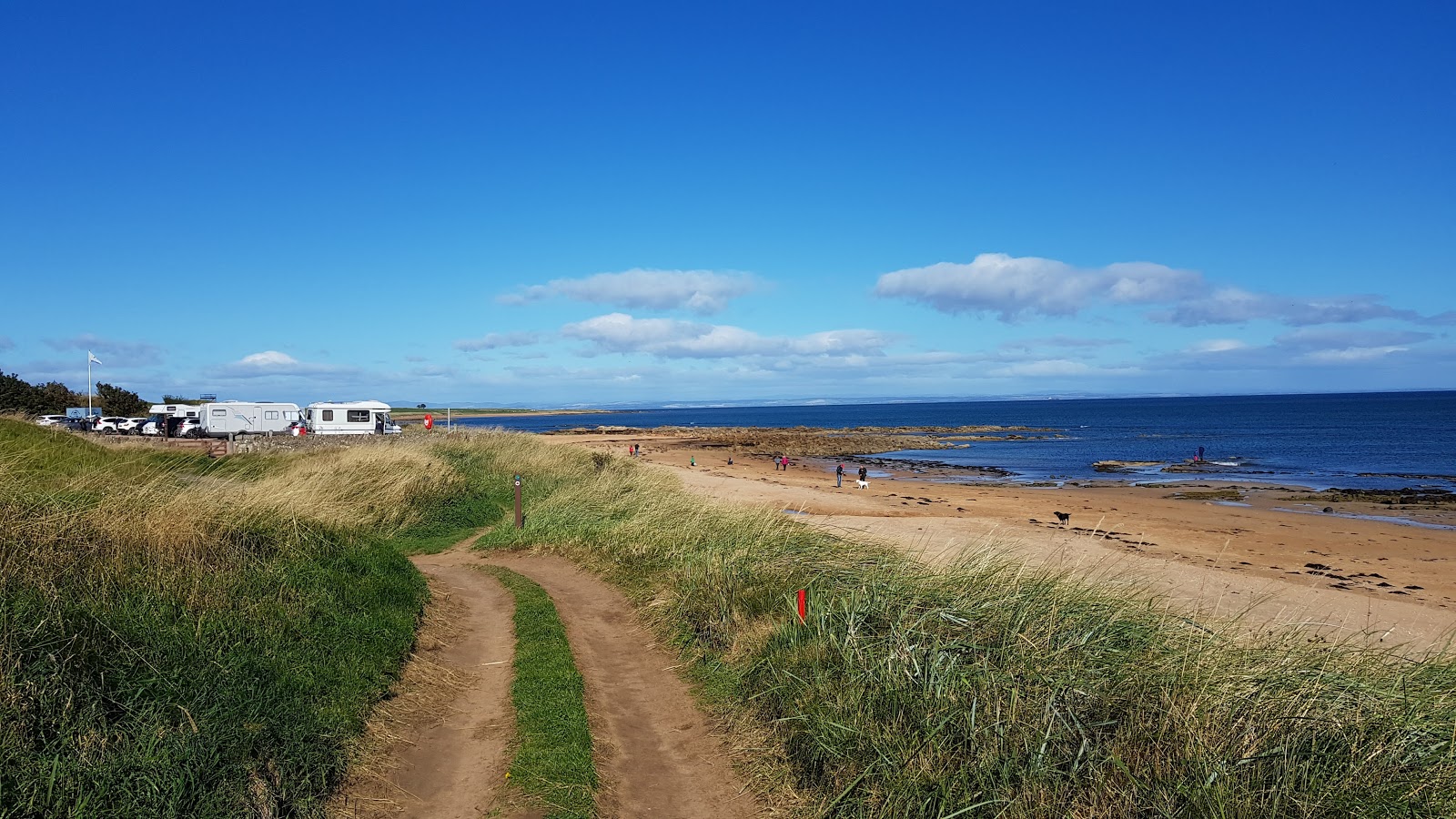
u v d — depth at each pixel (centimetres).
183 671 482
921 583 747
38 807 353
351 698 561
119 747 402
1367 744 436
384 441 2631
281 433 3744
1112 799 419
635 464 2422
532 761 529
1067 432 9175
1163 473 4428
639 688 708
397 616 767
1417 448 6391
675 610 878
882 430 9538
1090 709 488
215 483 941
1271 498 3133
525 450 2639
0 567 513
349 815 453
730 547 1073
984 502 2864
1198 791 399
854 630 632
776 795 509
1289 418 12775
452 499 1692
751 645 728
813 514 2173
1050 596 674
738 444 6962
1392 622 1227
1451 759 414
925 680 536
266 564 711
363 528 1122
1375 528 2345
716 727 621
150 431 4253
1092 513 2609
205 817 388
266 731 465
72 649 449
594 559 1205
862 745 495
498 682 696
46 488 698
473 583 1104
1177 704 469
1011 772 445
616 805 497
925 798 443
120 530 631
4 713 380
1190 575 1540
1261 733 446
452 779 512
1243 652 548
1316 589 1478
